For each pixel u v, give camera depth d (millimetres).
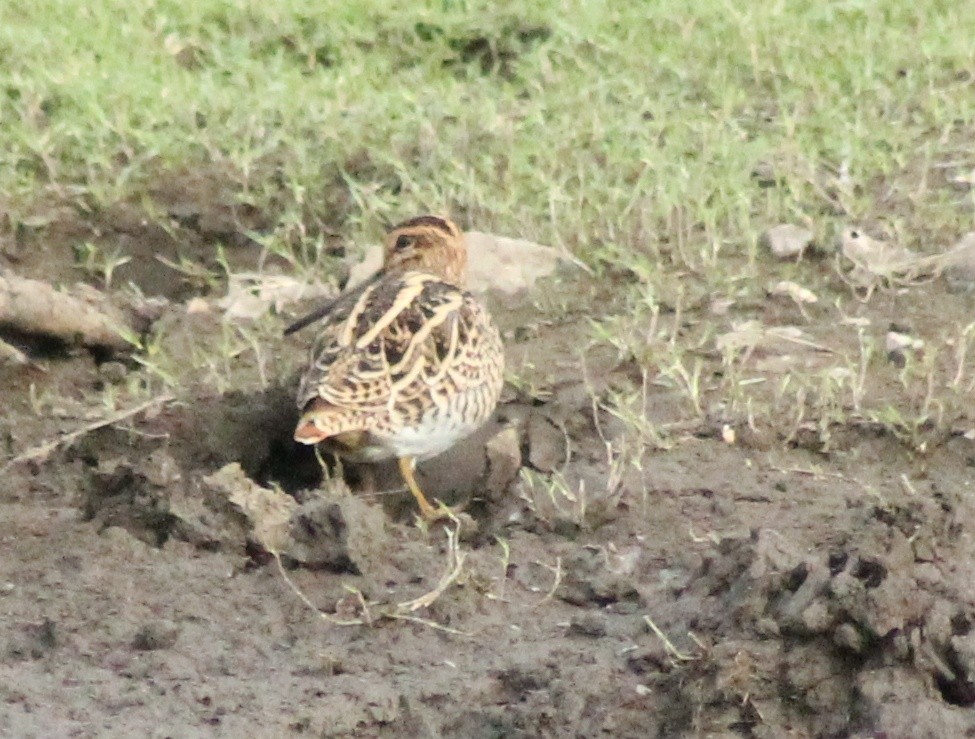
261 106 14961
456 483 10992
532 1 17078
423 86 15695
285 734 8219
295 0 17312
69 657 8898
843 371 11297
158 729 8234
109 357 12336
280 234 13461
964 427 10648
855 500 9898
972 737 8008
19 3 17016
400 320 10484
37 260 13461
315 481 11102
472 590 9344
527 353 11820
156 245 13664
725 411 10906
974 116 14672
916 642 8242
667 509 10023
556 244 12953
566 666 8656
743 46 16203
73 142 14578
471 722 8359
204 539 9758
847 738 8141
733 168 13828
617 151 14234
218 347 12141
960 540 8883
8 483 10734
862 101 15102
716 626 8672
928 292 12359
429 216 11930
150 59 16188
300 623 9148
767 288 12469
